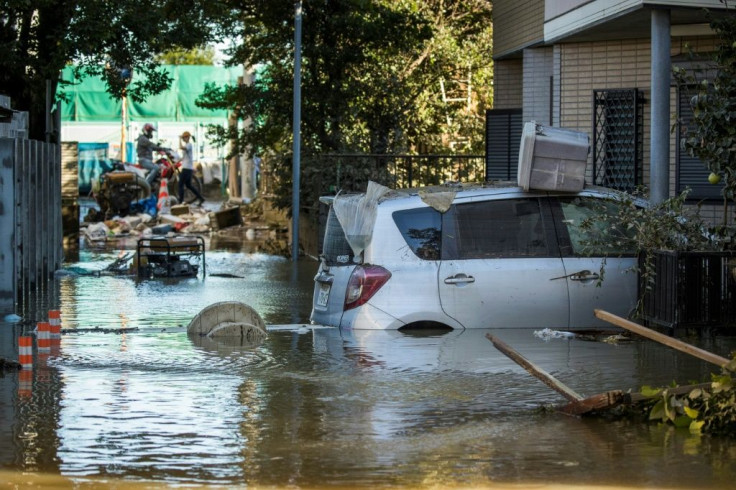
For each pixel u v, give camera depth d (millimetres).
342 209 11672
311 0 27172
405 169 26188
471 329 11445
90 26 19859
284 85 28781
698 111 11445
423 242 11492
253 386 9078
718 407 7488
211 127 31016
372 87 28859
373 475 6535
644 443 7234
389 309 11414
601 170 18141
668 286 10828
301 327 12352
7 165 14711
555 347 10617
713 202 16125
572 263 11539
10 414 8125
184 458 6910
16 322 13719
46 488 6293
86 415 8070
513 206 11586
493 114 23000
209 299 15977
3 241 14625
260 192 38719
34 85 20844
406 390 8852
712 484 6316
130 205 35531
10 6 18922
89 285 18094
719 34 11859
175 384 9195
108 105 57375
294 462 6816
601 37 17672
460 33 33062
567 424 7758
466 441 7301
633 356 10195
